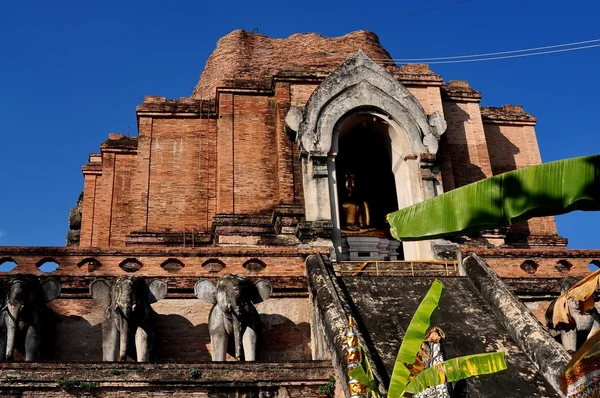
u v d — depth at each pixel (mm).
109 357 13617
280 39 26422
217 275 15711
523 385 11867
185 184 22031
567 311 8180
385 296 14602
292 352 15367
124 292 13578
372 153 23828
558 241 23156
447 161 22641
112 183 26125
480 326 13734
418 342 7648
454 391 10031
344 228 22547
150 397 11766
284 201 20641
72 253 15484
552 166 7809
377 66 21734
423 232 8312
